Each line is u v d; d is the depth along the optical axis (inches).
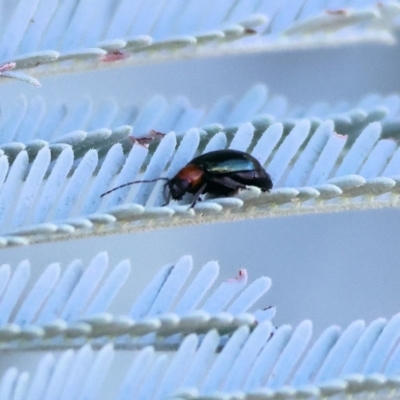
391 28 4.4
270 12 4.4
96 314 4.0
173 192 4.3
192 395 4.0
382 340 4.1
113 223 4.2
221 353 4.0
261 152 4.3
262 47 4.4
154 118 4.4
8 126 4.3
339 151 4.3
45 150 4.2
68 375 4.0
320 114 4.4
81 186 4.2
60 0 4.3
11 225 4.2
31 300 4.1
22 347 4.1
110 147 4.3
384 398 4.0
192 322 4.0
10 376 4.0
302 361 4.0
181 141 4.3
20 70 4.3
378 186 4.2
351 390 4.0
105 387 4.3
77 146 4.3
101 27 4.3
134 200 4.2
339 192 4.2
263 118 4.3
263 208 4.2
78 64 4.3
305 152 4.3
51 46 4.3
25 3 4.3
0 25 4.3
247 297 4.1
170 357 4.1
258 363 4.0
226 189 4.3
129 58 4.3
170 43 4.3
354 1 4.4
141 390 4.0
